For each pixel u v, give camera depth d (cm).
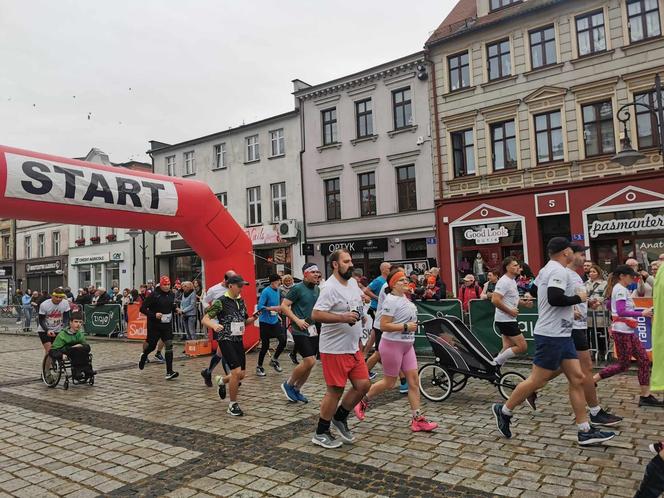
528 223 1870
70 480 452
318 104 2459
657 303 335
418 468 448
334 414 524
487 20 2016
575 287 485
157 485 433
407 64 2159
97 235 3384
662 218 1625
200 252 1270
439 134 2097
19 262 3994
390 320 554
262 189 2675
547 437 521
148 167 3550
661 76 1644
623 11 1722
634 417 585
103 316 1772
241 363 664
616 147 1722
